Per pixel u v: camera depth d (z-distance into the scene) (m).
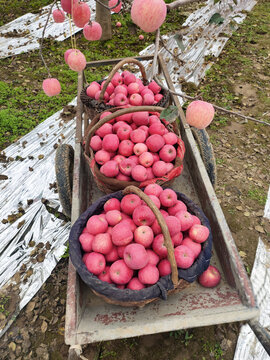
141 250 0.82
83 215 1.00
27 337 1.25
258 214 1.70
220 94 2.65
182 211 0.98
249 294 0.86
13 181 1.89
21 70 2.94
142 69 1.58
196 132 1.45
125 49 3.23
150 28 0.61
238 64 3.04
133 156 1.23
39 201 1.77
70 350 0.76
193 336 1.23
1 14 3.83
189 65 2.97
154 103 1.47
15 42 3.30
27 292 1.38
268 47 3.29
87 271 0.84
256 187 1.87
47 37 3.37
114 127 1.30
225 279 1.03
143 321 0.81
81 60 0.89
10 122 2.31
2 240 1.58
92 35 0.95
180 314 0.87
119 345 1.21
